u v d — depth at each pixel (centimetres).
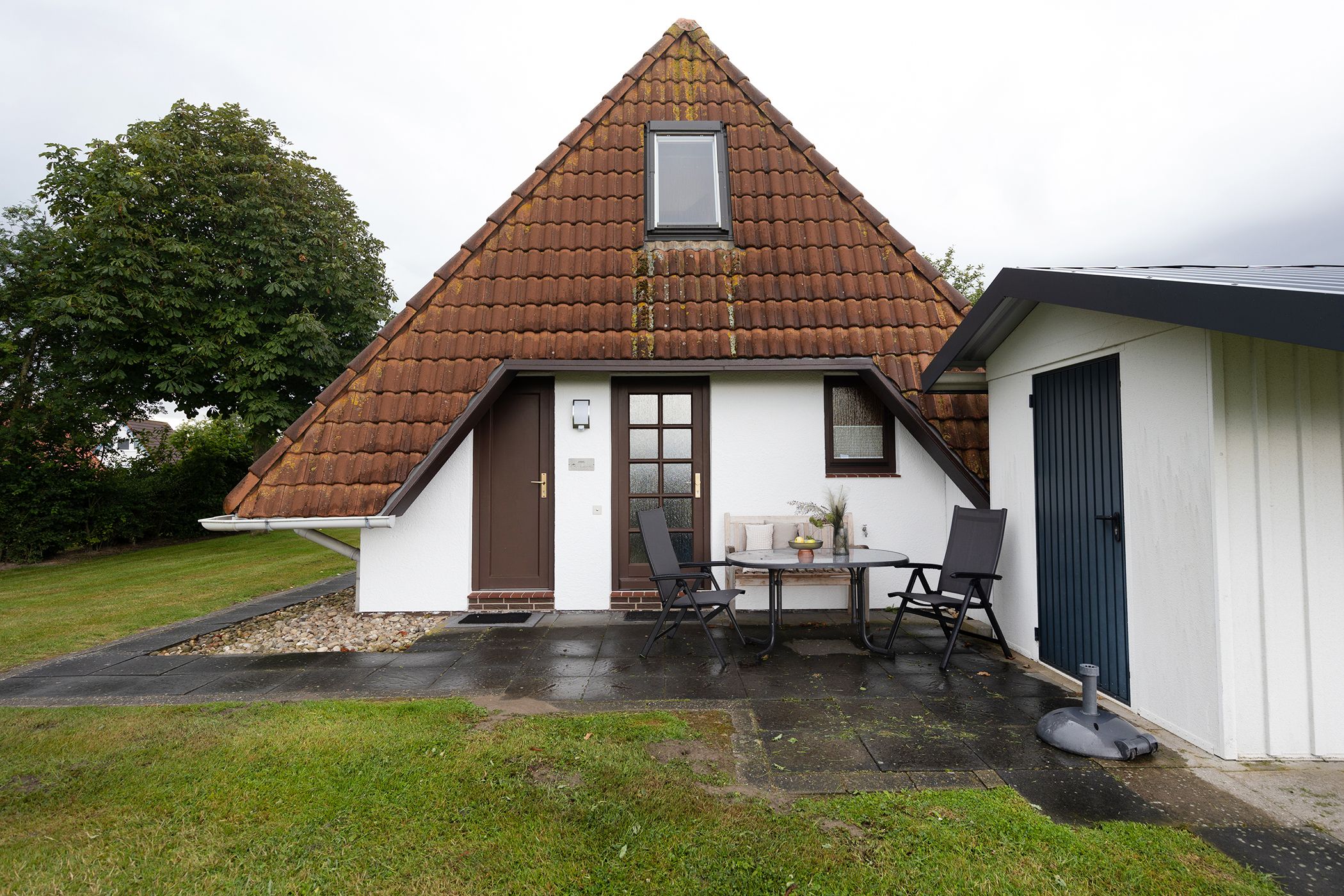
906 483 739
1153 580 393
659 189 859
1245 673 342
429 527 728
